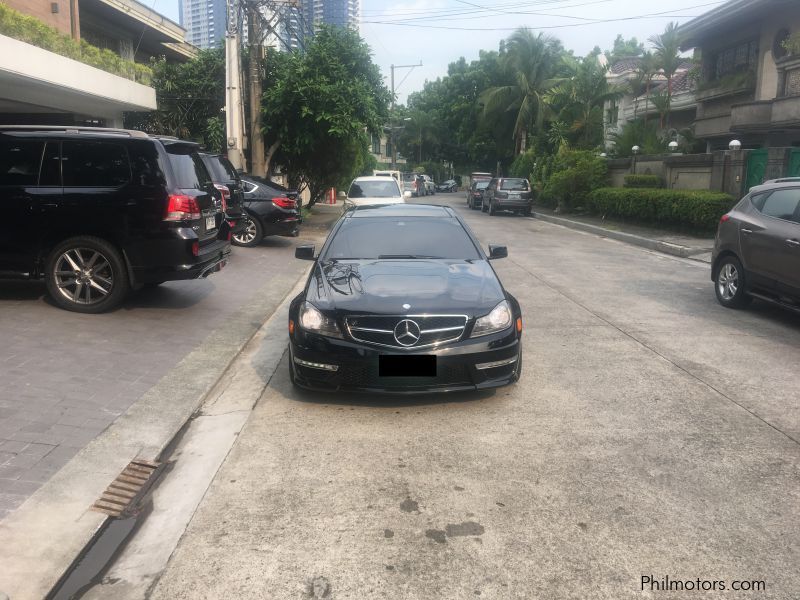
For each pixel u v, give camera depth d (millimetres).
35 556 3217
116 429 4664
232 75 17062
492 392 5555
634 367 6262
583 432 4746
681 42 26078
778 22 20625
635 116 30938
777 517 3615
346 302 5098
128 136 7227
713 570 3145
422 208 7262
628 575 3107
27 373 5535
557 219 24344
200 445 4566
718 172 17672
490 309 5137
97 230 7215
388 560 3219
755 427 4848
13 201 7133
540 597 2951
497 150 45094
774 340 7285
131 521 3623
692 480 4035
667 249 15219
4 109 17016
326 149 20750
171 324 7402
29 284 8656
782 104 17812
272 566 3176
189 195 7375
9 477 3926
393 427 4836
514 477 4066
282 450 4465
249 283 10242
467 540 3393
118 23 22547
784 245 7746
